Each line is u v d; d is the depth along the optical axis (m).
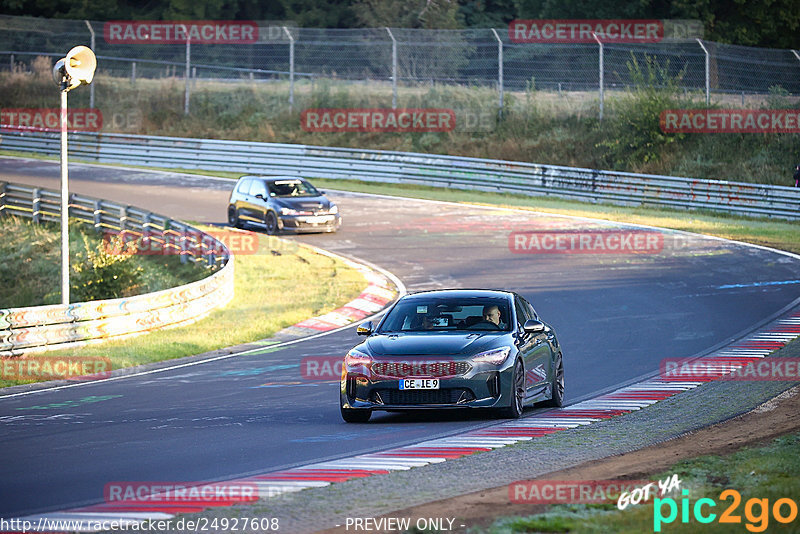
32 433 43.72
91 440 41.50
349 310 88.00
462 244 115.94
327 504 28.28
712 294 87.31
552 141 173.88
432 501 28.42
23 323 69.88
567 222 129.00
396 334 46.16
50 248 123.06
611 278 95.81
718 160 162.62
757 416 43.62
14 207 137.62
